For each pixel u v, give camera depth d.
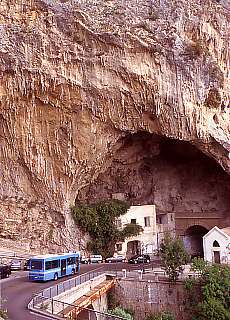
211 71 50.47
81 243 53.09
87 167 53.12
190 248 62.94
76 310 28.33
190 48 49.66
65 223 52.34
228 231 52.56
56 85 48.00
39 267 37.53
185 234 62.69
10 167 51.50
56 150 51.25
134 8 49.66
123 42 47.97
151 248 57.41
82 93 49.00
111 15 48.47
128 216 56.78
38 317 25.19
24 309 27.16
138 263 51.25
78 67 48.34
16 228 51.53
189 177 64.50
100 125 51.47
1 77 47.09
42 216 52.41
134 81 49.19
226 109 53.94
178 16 50.12
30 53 46.91
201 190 64.31
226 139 52.88
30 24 47.25
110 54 48.38
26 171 51.84
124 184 62.50
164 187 64.19
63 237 52.19
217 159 55.25
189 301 36.72
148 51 48.84
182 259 38.81
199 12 51.47
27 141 50.62
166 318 36.31
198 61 49.75
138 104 50.31
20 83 47.47
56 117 50.19
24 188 52.00
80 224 53.62
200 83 50.22
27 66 46.88
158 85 49.31
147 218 58.16
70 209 53.31
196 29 51.12
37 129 50.50
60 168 51.81
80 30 47.69
